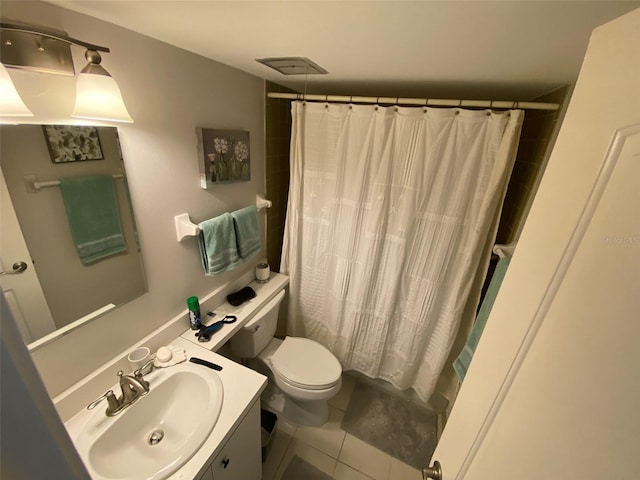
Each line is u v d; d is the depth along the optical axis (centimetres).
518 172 157
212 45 99
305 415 181
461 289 149
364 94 182
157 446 102
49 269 82
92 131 85
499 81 120
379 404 199
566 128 43
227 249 146
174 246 124
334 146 156
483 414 57
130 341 113
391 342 185
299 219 181
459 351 174
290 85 176
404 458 165
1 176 69
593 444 33
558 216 42
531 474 41
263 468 156
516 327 50
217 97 130
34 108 72
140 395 103
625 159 32
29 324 80
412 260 158
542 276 44
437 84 138
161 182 112
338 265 179
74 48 76
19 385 26
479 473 55
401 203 149
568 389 37
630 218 31
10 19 65
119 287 104
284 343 184
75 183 84
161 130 107
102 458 89
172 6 66
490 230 139
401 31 70
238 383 113
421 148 136
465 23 63
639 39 31
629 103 32
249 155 158
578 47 71
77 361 95
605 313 33
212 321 147
